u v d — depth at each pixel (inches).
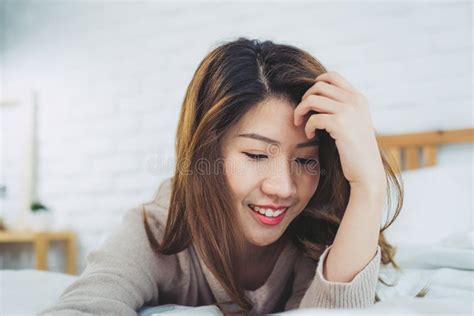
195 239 26.6
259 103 24.8
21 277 38.6
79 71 96.4
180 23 89.0
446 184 54.2
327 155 27.5
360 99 25.0
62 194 95.1
